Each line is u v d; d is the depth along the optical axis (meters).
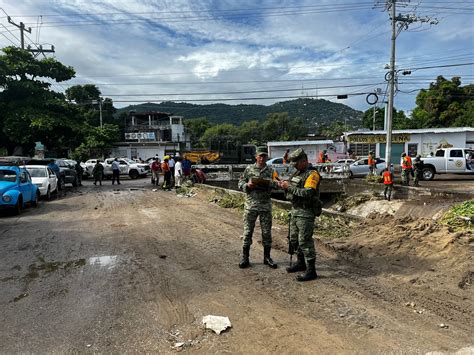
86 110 53.94
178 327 3.75
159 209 12.34
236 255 6.43
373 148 33.88
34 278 5.39
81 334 3.63
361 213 15.84
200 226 9.17
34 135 23.02
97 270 5.72
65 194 18.31
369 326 3.67
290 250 5.44
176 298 4.52
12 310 4.25
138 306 4.29
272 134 85.06
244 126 90.06
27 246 7.38
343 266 5.64
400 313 3.95
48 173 16.69
